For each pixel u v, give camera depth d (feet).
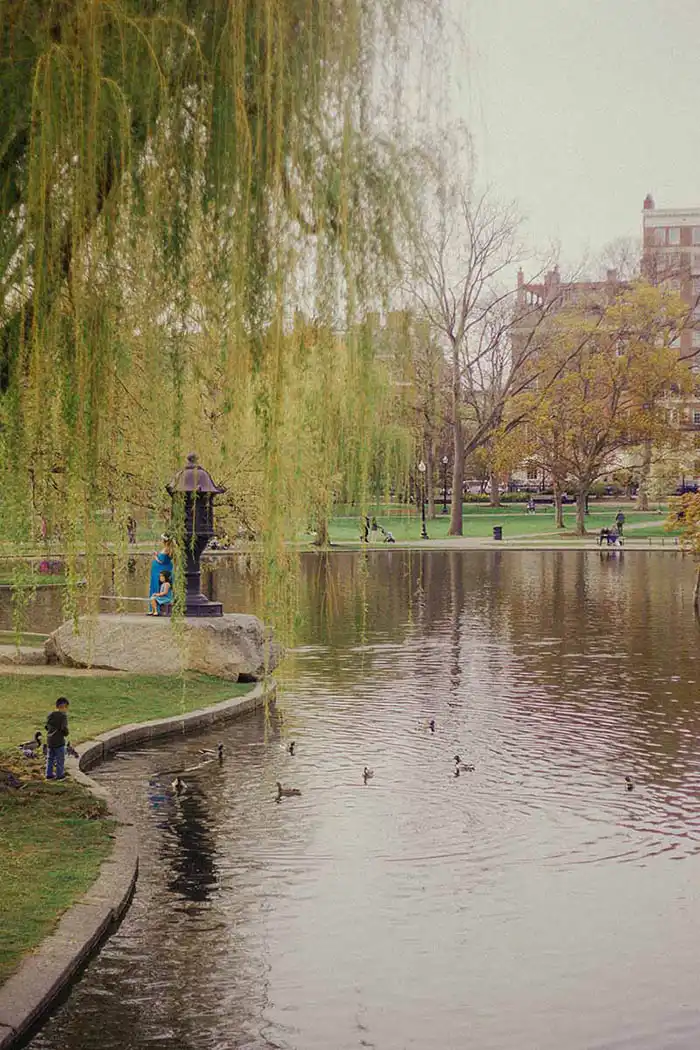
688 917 31.40
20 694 59.16
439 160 29.01
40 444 28.73
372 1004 25.98
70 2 26.20
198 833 38.47
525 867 35.32
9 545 29.37
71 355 26.58
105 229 26.55
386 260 28.37
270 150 26.96
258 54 26.94
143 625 66.49
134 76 26.37
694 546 117.29
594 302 257.96
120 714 55.42
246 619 68.54
